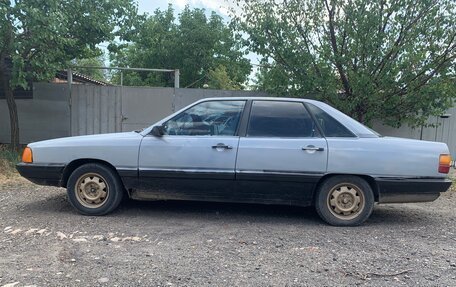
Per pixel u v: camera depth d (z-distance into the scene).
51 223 5.25
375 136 5.48
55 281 3.56
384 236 5.05
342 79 9.64
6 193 6.99
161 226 5.27
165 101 11.91
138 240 4.68
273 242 4.72
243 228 5.27
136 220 5.52
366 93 9.02
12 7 8.48
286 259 4.19
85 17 10.77
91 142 5.63
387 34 8.94
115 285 3.50
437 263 4.17
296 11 9.40
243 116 5.59
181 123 5.66
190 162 5.46
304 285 3.60
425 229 5.41
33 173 5.71
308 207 6.47
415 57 8.64
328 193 5.42
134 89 11.91
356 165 5.31
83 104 12.02
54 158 5.67
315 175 5.34
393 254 4.40
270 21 9.34
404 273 3.90
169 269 3.87
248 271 3.86
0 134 12.27
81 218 5.53
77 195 5.68
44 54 9.34
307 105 5.60
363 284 3.64
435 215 6.21
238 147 5.41
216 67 26.64
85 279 3.61
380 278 3.78
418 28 8.69
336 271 3.91
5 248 4.33
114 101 11.97
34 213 5.72
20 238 4.64
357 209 5.43
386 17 8.88
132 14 11.98
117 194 5.66
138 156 5.54
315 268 3.97
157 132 5.57
